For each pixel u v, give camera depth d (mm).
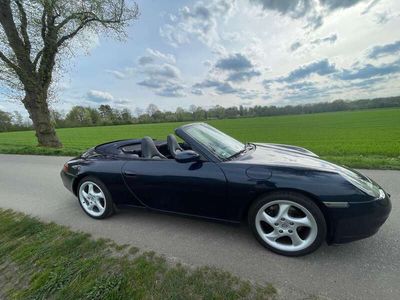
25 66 11867
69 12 11336
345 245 2492
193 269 2215
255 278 2064
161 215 3475
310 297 1835
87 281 2113
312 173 2322
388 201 2326
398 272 2064
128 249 2605
